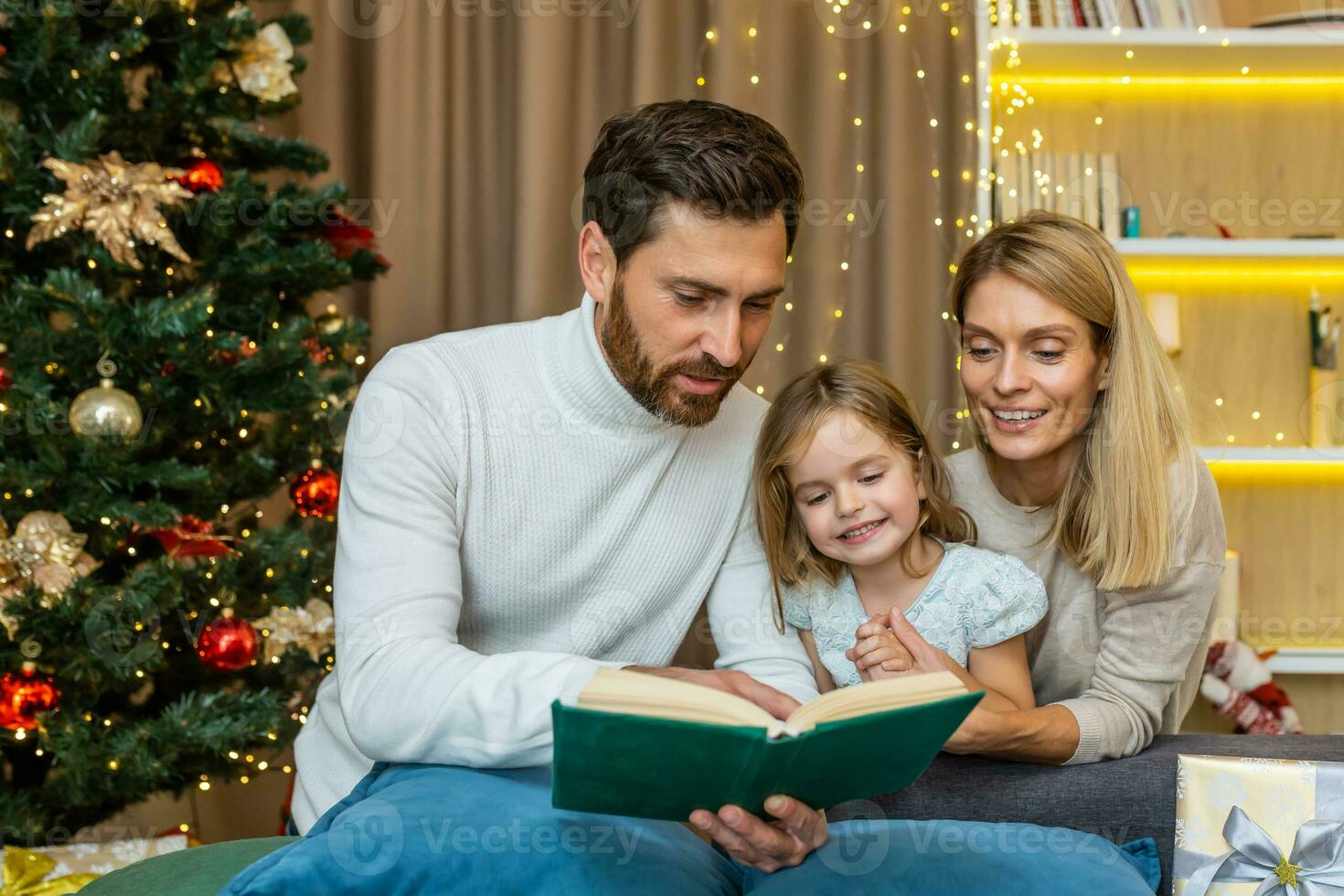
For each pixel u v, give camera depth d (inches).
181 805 95.5
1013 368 49.3
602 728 28.1
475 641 48.4
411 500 43.1
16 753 70.8
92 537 70.0
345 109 100.7
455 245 101.1
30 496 66.6
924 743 31.7
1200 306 100.0
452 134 100.8
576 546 46.9
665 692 30.2
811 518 50.0
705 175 39.0
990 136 92.9
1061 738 45.9
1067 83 100.3
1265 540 100.0
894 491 48.8
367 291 100.9
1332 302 99.1
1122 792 45.8
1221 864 43.5
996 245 50.8
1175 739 50.3
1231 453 91.9
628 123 41.8
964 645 49.9
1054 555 52.6
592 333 44.6
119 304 69.2
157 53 75.9
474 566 46.4
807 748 29.6
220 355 74.3
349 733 40.6
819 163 99.8
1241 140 99.9
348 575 42.4
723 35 99.3
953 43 99.8
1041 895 36.9
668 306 40.3
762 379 100.3
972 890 36.7
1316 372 96.6
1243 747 48.3
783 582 51.8
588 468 46.0
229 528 84.8
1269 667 90.0
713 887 37.1
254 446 79.0
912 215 100.0
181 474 68.6
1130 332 49.5
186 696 71.6
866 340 101.5
